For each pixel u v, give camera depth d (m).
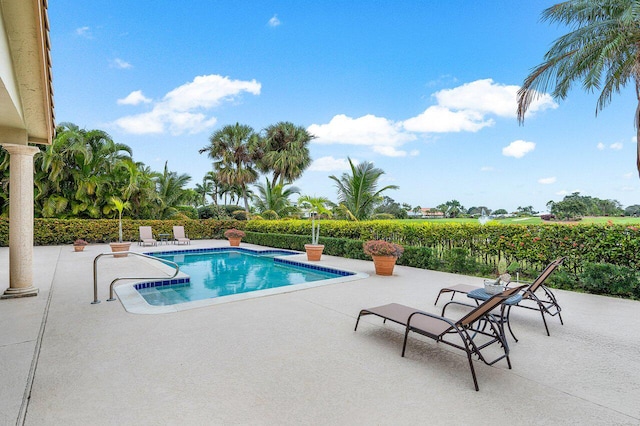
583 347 3.55
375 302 5.38
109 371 2.86
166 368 2.94
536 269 7.46
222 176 24.72
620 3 6.48
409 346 3.53
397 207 15.88
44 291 5.82
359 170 13.67
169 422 2.16
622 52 6.38
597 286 6.08
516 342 3.70
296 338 3.72
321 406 2.37
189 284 7.61
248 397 2.48
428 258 8.98
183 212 20.64
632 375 2.91
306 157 25.89
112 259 10.20
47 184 14.88
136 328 3.97
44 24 3.83
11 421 2.14
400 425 2.17
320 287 6.53
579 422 2.22
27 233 5.56
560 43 6.81
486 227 8.28
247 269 10.09
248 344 3.53
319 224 13.33
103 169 16.81
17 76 4.13
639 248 5.99
